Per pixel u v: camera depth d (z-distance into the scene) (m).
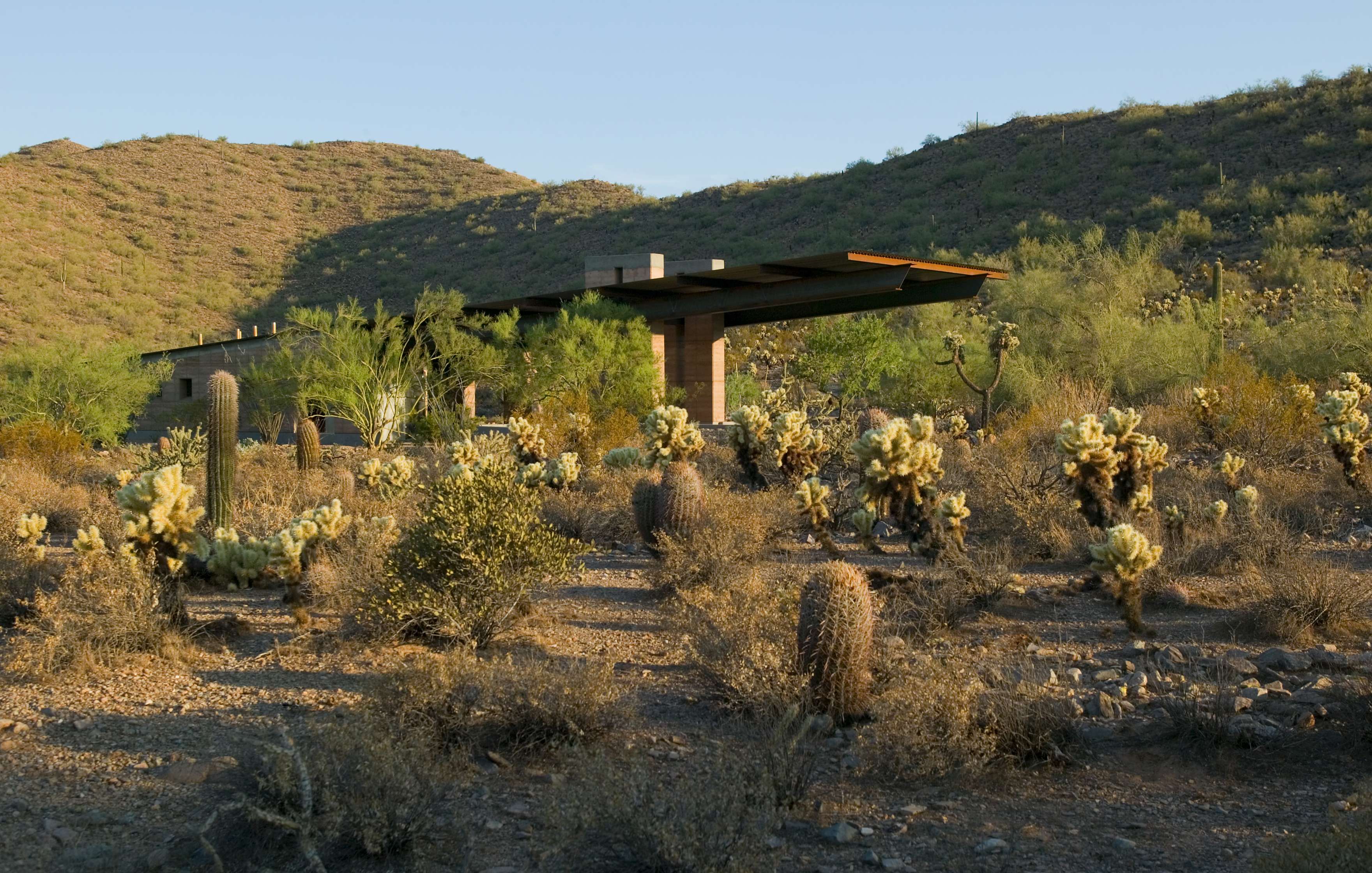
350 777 4.57
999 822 4.68
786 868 4.26
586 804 4.36
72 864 4.33
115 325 69.56
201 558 9.84
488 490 8.38
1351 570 9.70
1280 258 48.81
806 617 6.12
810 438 14.34
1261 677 6.71
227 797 4.89
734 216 89.62
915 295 31.58
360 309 31.61
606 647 7.77
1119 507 10.58
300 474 17.92
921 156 88.94
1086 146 77.88
